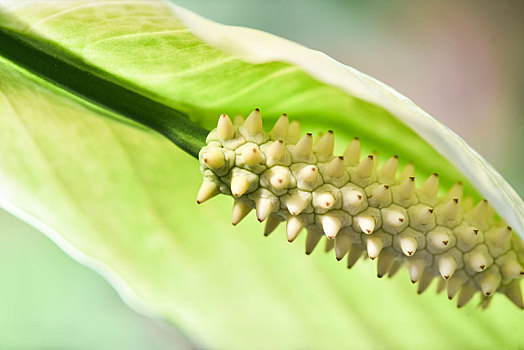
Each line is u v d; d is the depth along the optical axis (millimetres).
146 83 234
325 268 271
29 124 245
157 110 236
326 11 419
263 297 270
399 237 230
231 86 234
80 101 239
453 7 409
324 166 227
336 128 243
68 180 253
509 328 270
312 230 231
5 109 243
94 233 258
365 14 421
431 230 231
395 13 420
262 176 224
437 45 412
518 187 364
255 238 267
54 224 255
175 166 254
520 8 398
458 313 272
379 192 228
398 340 273
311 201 226
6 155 249
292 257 270
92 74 234
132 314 405
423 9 415
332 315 272
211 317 268
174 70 231
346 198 226
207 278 267
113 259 261
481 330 271
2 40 231
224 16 404
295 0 414
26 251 415
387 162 232
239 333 269
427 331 273
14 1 224
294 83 234
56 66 233
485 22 403
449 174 247
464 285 237
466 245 233
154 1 216
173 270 265
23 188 252
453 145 220
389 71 417
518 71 392
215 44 217
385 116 241
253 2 410
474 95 397
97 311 406
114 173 253
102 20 225
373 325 273
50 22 227
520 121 383
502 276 236
